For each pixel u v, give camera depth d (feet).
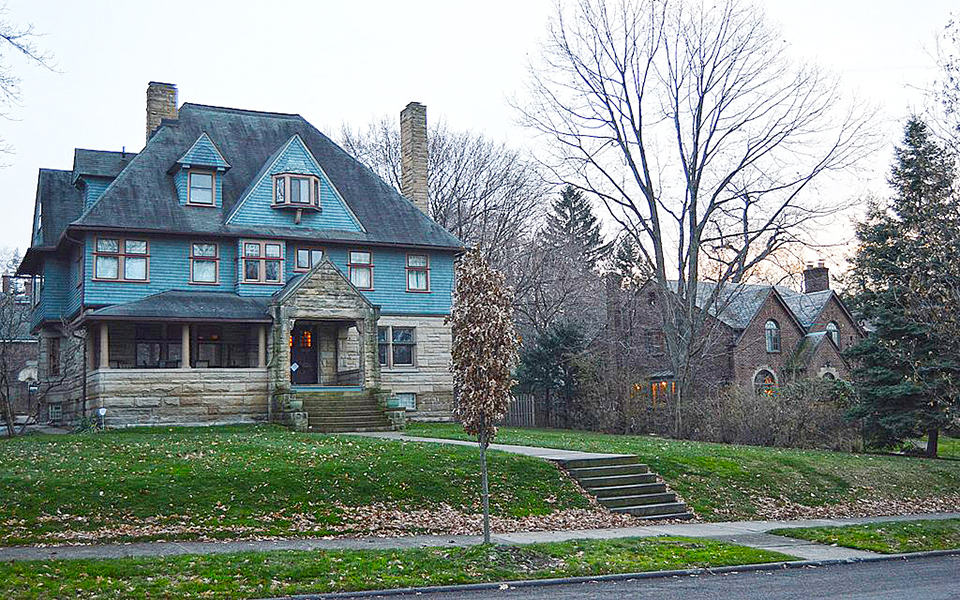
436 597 36.83
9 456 65.46
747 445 107.65
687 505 65.41
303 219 114.52
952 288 67.21
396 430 98.94
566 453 75.72
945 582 40.75
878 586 39.60
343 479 60.70
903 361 100.37
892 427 101.65
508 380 46.39
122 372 95.04
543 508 60.08
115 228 102.37
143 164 112.16
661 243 131.64
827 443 107.14
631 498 64.34
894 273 101.45
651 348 158.71
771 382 159.53
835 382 116.47
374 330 105.40
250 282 109.40
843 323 175.11
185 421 97.25
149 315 95.81
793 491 72.90
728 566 43.78
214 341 109.29
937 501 76.95
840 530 56.34
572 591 37.99
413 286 121.70
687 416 119.55
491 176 192.03
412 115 132.36
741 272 125.29
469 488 61.77
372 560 41.70
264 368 101.76
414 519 54.95
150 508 52.47
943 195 70.90
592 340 148.77
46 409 122.52
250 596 35.22
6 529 47.01
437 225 126.00
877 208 106.01
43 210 116.57
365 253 118.52
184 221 107.45
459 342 46.39
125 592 34.55
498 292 46.42
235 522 51.34
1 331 119.44
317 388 104.32
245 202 111.14
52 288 115.85
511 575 40.40
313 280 102.83
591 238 227.20
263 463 64.03
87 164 115.65
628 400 128.98
